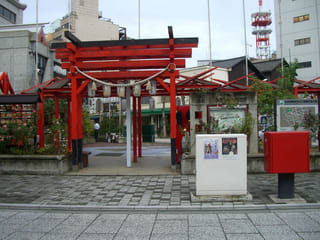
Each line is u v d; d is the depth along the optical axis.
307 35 31.34
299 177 8.44
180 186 7.80
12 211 6.16
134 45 9.70
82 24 46.94
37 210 6.23
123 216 5.70
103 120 27.22
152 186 7.90
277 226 4.90
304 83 12.24
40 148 10.37
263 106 10.18
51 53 23.83
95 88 9.88
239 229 4.81
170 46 9.38
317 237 4.40
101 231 4.90
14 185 8.29
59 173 9.66
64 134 10.68
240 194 6.28
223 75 25.28
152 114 32.34
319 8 30.77
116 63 9.82
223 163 6.30
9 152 10.34
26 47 21.31
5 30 23.17
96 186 8.06
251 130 9.23
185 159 9.24
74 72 9.87
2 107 10.55
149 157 13.45
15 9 35.09
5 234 4.83
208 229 4.86
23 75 21.17
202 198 6.29
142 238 4.55
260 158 9.17
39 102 10.63
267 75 28.45
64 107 18.17
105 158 13.27
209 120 9.30
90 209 6.18
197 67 24.80
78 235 4.74
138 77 9.96
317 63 30.83
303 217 5.32
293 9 32.09
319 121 9.27
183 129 10.56
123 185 8.12
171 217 5.55
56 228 5.09
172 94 9.68
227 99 9.23
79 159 10.23
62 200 6.76
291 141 6.07
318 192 6.77
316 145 9.65
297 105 9.34
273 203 6.05
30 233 4.86
